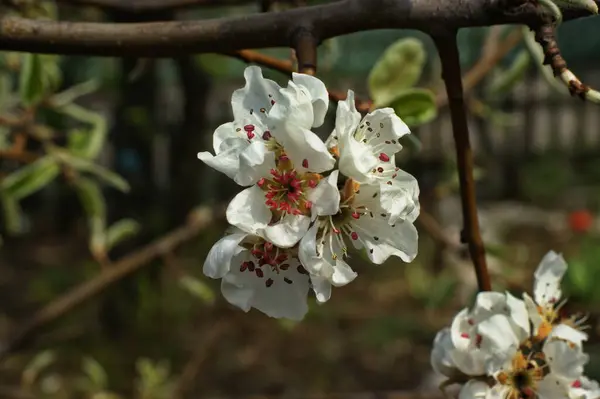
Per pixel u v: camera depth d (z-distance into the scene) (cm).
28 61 59
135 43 40
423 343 146
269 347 145
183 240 72
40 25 40
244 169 35
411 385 131
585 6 36
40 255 213
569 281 126
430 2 38
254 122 36
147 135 148
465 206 41
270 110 35
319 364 140
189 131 130
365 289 177
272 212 35
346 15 39
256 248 36
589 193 269
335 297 172
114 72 133
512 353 39
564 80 36
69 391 113
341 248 36
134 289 129
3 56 68
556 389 39
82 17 85
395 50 48
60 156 63
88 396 87
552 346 39
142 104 142
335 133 36
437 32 39
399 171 36
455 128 40
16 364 116
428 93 45
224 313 146
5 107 71
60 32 40
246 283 37
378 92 48
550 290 42
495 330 39
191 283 72
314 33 39
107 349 129
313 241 35
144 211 144
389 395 67
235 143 36
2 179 69
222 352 140
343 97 41
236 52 43
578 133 300
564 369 39
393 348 144
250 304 37
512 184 274
